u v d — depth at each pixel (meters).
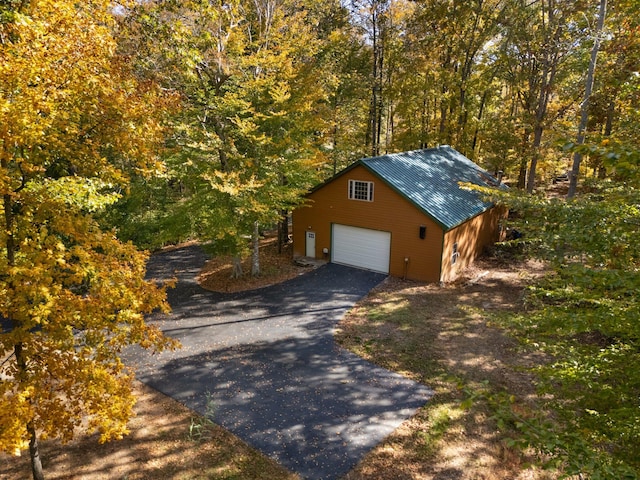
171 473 8.22
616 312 4.56
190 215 16.72
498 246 23.05
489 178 24.20
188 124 15.28
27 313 5.79
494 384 10.95
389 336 13.65
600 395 4.80
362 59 29.89
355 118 30.17
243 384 11.15
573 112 28.69
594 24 20.78
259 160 17.14
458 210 19.22
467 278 18.94
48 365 6.18
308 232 21.92
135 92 7.81
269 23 16.98
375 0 26.72
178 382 11.27
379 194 19.08
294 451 8.79
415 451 8.79
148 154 7.44
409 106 27.72
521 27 24.53
